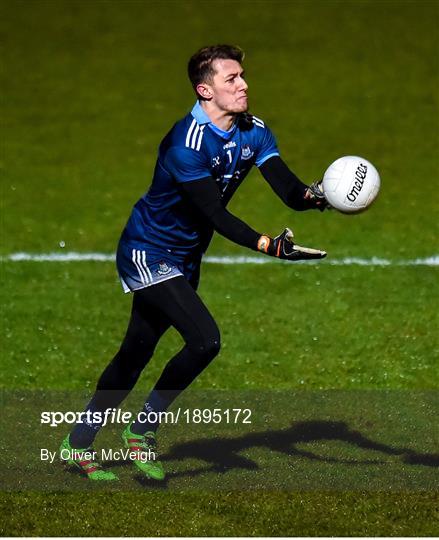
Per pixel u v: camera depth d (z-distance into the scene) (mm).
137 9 70250
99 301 33688
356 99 57781
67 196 45188
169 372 21531
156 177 21141
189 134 20562
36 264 37062
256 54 63812
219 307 32938
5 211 43062
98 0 71500
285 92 58750
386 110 56312
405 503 20844
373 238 39594
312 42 65188
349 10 69250
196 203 20641
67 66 62531
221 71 20344
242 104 20469
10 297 33844
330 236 39938
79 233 40719
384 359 29266
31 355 29562
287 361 29188
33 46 65062
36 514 20516
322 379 28078
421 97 57844
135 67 62438
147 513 20562
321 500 21016
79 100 58125
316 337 30750
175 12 69750
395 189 45781
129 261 21594
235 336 30766
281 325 31641
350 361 29156
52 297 33906
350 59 62844
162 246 21391
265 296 33875
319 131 53781
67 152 51031
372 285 34812
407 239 39469
